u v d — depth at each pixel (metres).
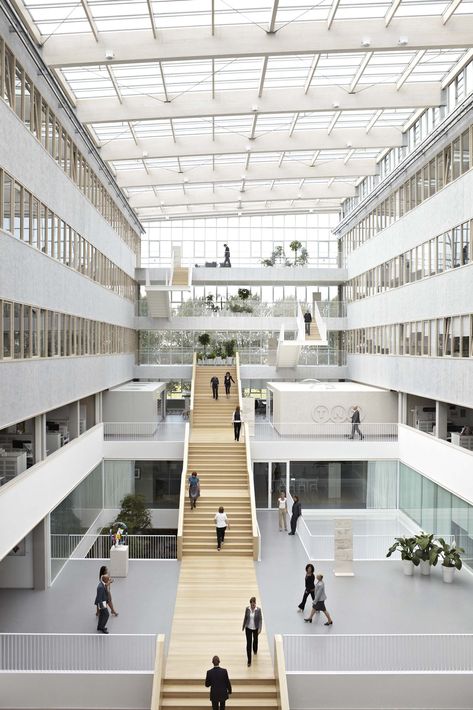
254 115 28.53
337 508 32.84
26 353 18.78
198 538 24.94
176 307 46.84
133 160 35.41
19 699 15.15
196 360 46.03
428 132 29.31
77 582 21.73
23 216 18.39
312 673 15.24
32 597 20.33
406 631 17.69
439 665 15.70
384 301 36.41
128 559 23.78
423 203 29.30
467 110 23.31
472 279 23.45
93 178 29.78
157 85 26.14
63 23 20.66
